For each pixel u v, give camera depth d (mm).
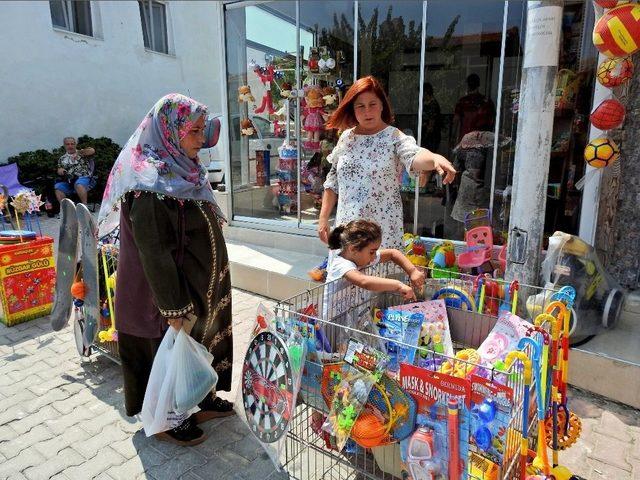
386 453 2145
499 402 1716
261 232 5926
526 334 2078
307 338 2119
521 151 3119
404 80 4988
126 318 2652
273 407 2154
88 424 2955
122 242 2598
